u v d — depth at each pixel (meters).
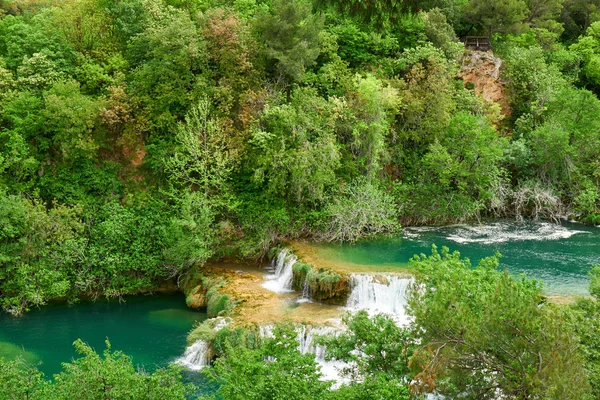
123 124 43.34
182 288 39.06
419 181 49.59
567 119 53.62
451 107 51.28
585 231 48.19
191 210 39.66
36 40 43.97
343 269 36.38
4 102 41.03
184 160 40.19
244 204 42.97
